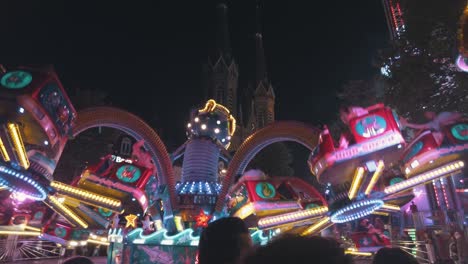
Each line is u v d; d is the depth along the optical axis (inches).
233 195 546.3
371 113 398.9
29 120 360.2
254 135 569.3
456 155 409.1
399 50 727.1
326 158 409.7
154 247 411.8
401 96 721.0
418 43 682.2
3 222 502.3
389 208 516.7
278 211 506.9
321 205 501.0
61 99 394.9
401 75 708.7
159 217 553.6
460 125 400.8
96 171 488.7
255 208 483.2
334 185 469.4
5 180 397.4
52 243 770.8
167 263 407.8
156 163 556.4
